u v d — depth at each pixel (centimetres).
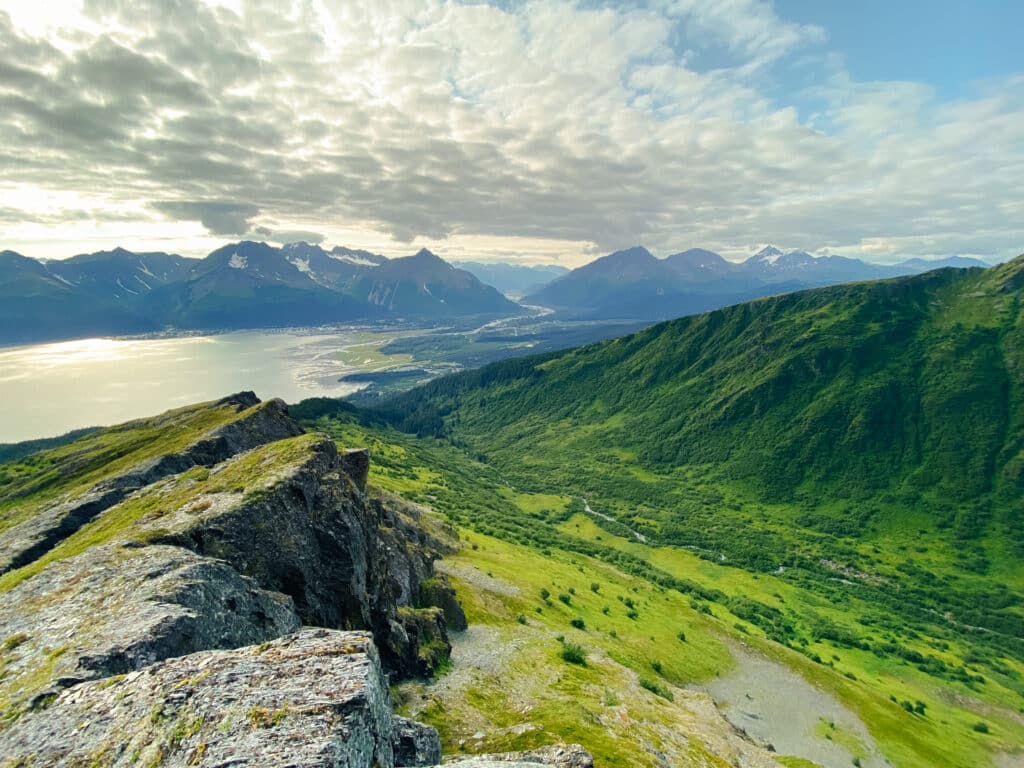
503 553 14438
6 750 2067
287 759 1712
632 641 11156
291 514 4862
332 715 1919
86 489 8131
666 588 18912
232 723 1905
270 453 5919
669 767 5112
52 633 3039
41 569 4022
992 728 13375
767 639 15412
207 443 9062
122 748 1930
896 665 16475
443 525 14062
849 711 11381
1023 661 18750
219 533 4391
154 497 5728
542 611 10475
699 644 12838
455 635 7738
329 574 4884
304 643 2420
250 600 3762
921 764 10125
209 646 3103
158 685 2214
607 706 6359
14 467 13300
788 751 9675
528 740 4753
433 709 5262
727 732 7638
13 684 2581
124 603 3209
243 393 15325
